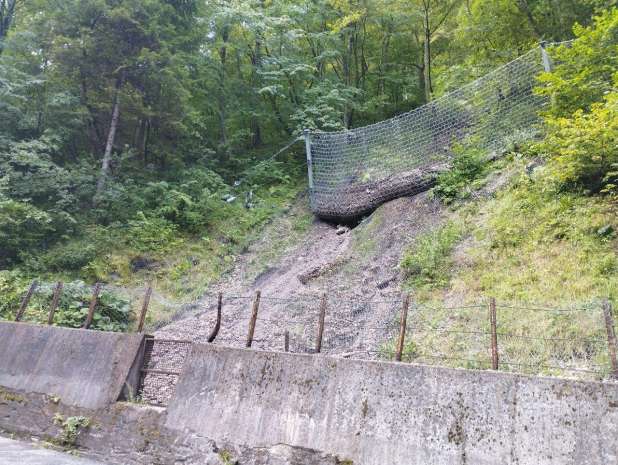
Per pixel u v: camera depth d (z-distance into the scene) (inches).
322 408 169.0
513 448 135.3
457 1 650.8
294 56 737.6
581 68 312.3
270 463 168.6
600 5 446.3
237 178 663.1
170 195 537.0
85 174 521.7
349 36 735.7
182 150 637.3
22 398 237.8
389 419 156.2
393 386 160.4
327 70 802.8
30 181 475.5
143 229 500.4
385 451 152.2
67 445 213.2
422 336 245.0
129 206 533.0
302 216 554.9
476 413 144.2
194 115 614.9
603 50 302.8
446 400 150.2
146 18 568.7
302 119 668.7
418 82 760.3
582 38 307.6
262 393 183.3
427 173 443.5
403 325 177.3
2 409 240.4
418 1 666.8
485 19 539.2
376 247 393.7
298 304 345.7
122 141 610.2
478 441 140.6
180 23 634.8
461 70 557.3
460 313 252.1
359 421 160.7
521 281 258.7
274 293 394.9
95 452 205.8
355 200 495.2
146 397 222.1
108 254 461.4
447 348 226.2
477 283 275.7
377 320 283.7
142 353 224.7
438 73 656.4
